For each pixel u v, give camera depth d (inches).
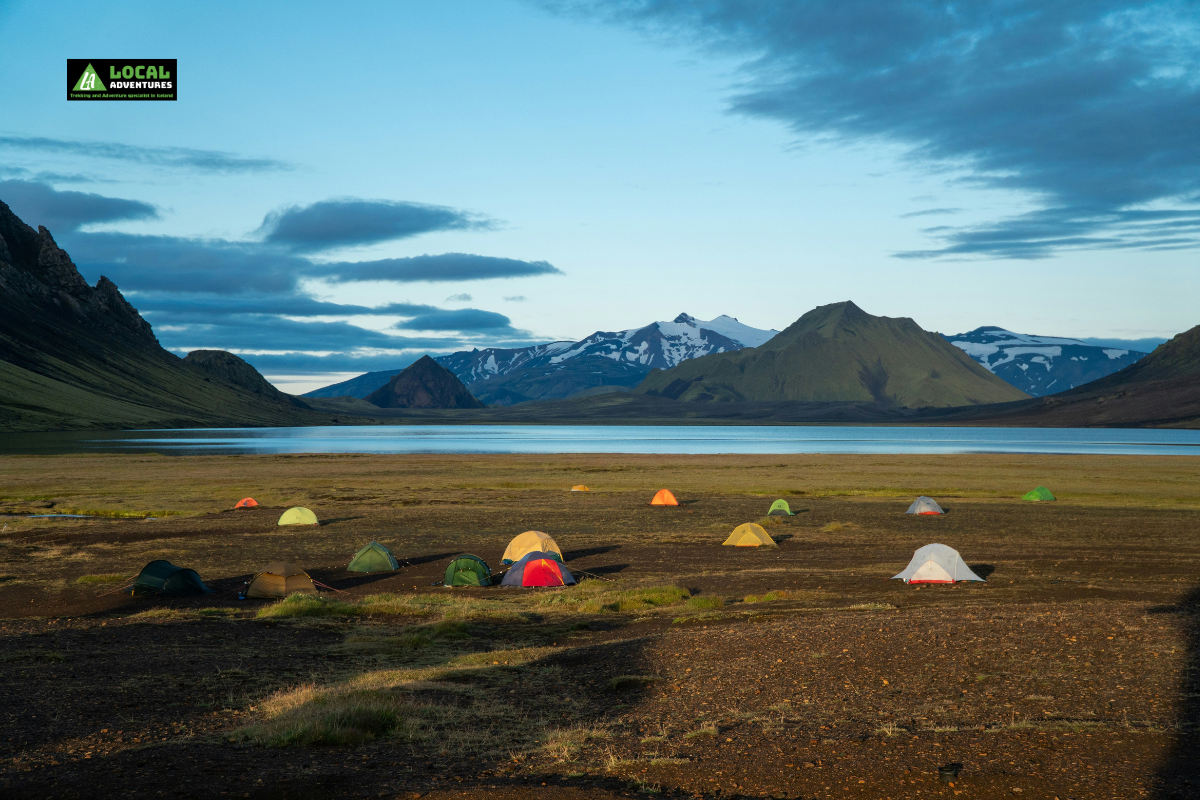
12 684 679.1
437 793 409.1
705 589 1274.6
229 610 1138.7
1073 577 1259.2
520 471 4084.6
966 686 594.6
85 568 1489.9
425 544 1839.3
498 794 406.6
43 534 1950.1
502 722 578.9
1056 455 5620.1
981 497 2812.5
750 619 973.2
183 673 743.7
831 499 2783.0
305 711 566.9
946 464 4566.9
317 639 938.7
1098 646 673.6
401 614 1122.7
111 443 7106.3
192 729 557.9
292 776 438.9
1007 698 557.3
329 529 2069.4
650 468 4293.8
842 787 412.8
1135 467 4279.0
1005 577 1279.5
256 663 797.9
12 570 1470.2
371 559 1517.0
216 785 421.4
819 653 714.8
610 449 7116.1
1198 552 1555.1
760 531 1766.7
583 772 452.4
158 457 5022.1
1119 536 1815.9
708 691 635.5
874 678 633.6
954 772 414.6
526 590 1328.7
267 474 3833.7
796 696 602.5
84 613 1122.7
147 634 936.3
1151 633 706.2
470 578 1376.7
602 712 600.4
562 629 984.9
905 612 924.0
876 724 520.1
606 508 2527.1
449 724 572.7
